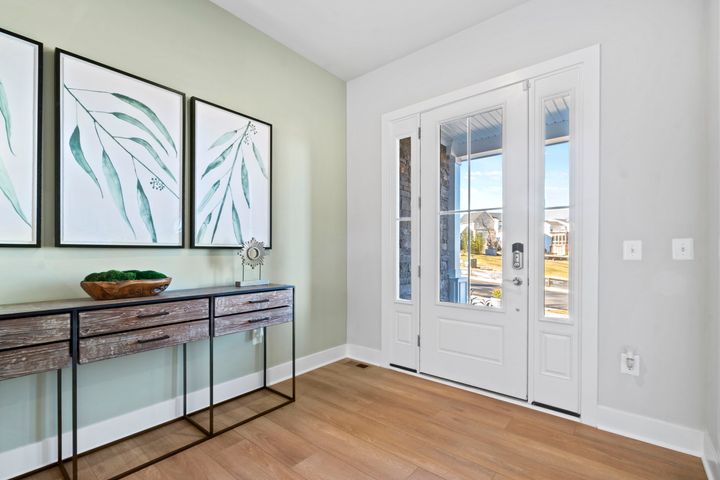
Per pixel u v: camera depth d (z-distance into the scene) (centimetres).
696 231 183
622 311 204
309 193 316
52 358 147
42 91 171
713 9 167
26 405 168
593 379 213
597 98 212
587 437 201
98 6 192
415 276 302
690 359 185
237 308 214
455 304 277
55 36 177
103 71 191
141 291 183
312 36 283
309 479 165
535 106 239
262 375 273
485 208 263
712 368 170
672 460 179
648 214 197
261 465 176
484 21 263
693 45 185
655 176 195
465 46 273
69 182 179
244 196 259
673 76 190
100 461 178
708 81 178
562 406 227
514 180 248
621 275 205
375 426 214
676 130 189
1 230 160
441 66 287
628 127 203
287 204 297
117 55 199
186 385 227
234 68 258
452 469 173
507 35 252
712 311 171
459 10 251
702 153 182
